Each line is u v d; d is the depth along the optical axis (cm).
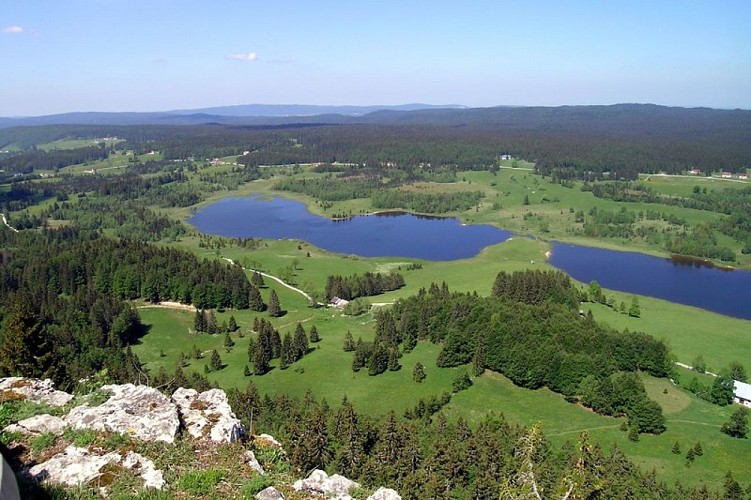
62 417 3138
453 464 6844
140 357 13625
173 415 3212
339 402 10688
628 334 12738
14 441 2878
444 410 10262
